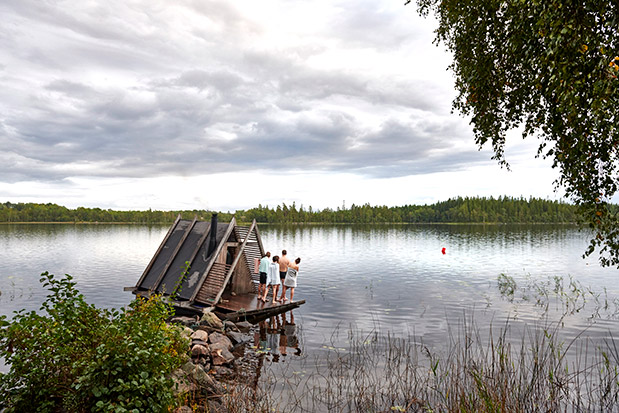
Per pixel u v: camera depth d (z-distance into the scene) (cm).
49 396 585
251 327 1413
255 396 794
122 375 563
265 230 11144
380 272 2836
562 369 936
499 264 3269
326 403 773
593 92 563
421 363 993
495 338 1221
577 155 644
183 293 1748
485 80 906
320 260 3634
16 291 2067
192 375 802
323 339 1248
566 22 572
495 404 673
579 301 1792
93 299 1822
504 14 807
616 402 759
